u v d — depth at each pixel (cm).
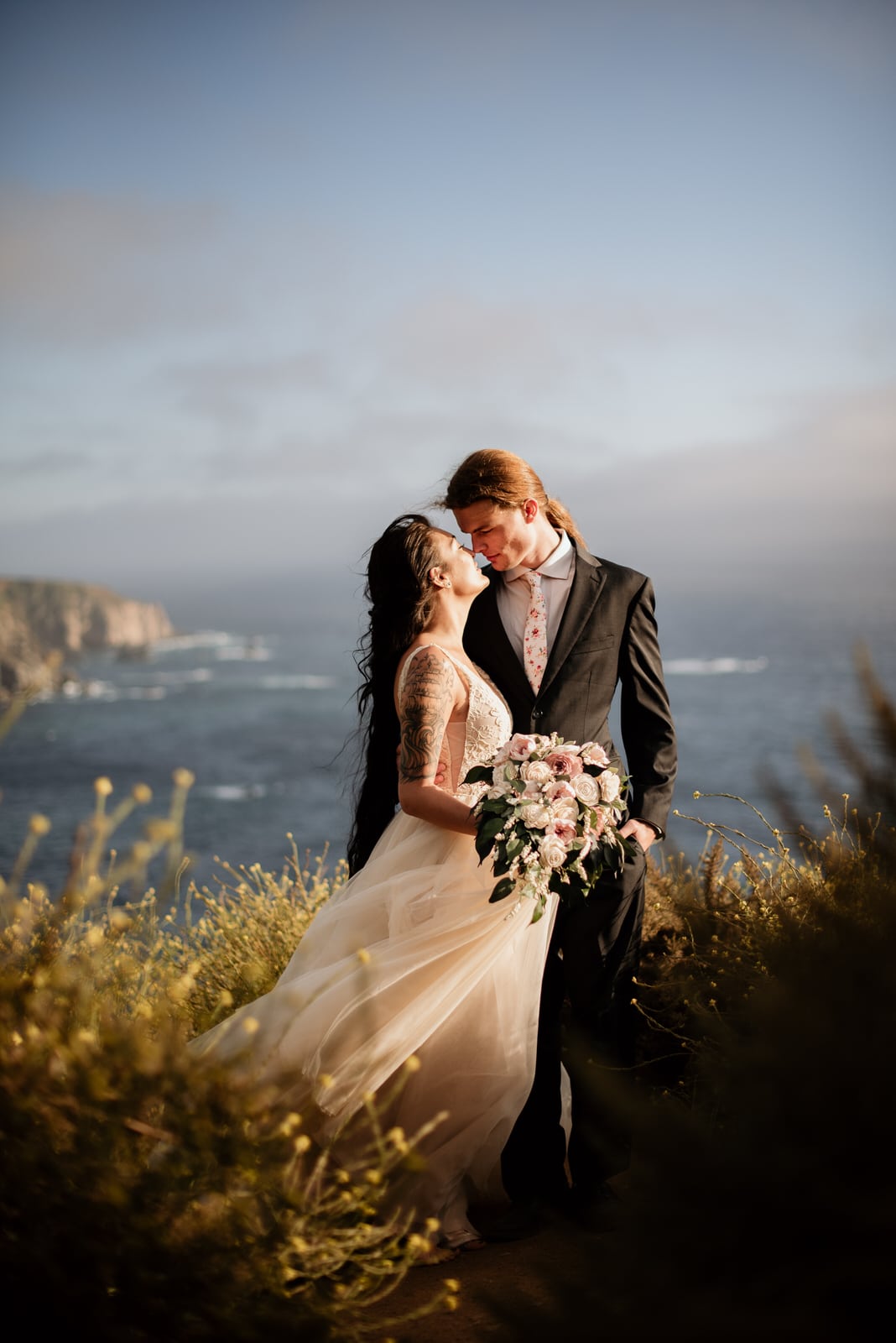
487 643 301
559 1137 291
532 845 254
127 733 10975
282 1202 175
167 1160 166
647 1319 133
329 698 13675
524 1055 273
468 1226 264
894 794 150
